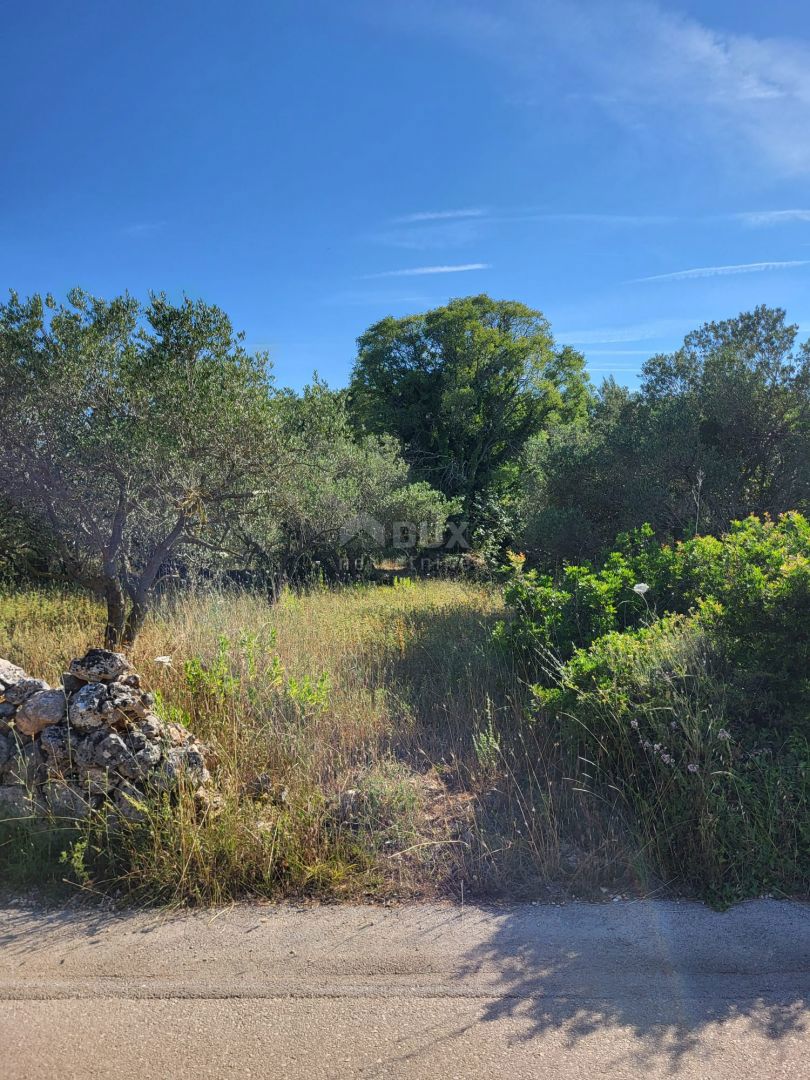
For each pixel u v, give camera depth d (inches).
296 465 280.5
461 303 1221.7
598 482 460.1
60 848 135.4
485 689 221.6
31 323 222.4
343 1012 97.0
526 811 153.9
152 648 245.8
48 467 230.2
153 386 231.8
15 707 151.6
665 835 138.4
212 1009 97.7
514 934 115.6
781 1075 85.4
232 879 130.1
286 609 330.6
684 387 466.3
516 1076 85.4
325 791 162.6
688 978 104.0
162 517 269.9
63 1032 93.3
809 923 117.7
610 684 163.3
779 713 158.7
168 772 143.8
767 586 163.2
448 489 1089.4
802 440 414.6
